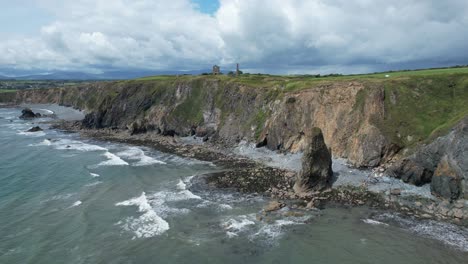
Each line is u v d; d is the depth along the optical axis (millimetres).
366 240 30766
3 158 64375
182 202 40625
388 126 49062
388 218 34781
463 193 35688
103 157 64875
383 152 47125
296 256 28672
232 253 29281
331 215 35906
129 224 34906
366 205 37969
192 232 33062
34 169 56344
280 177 48719
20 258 28500
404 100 51562
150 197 42438
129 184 47875
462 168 36375
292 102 64625
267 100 72562
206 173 52344
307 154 42062
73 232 33188
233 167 55406
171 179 49750
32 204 40500
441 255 28031
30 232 33188
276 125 64625
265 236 31969
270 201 40219
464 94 48875
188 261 28219
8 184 48281
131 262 28109
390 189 40906
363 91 55531
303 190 42312
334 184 44000
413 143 46188
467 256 27750
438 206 35969
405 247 29391
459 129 38625
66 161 61844
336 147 54094
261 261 28109
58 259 28438
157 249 30078
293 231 32844
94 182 49062
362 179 44562
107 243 31094
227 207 38844
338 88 59469
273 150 63938
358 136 50938
